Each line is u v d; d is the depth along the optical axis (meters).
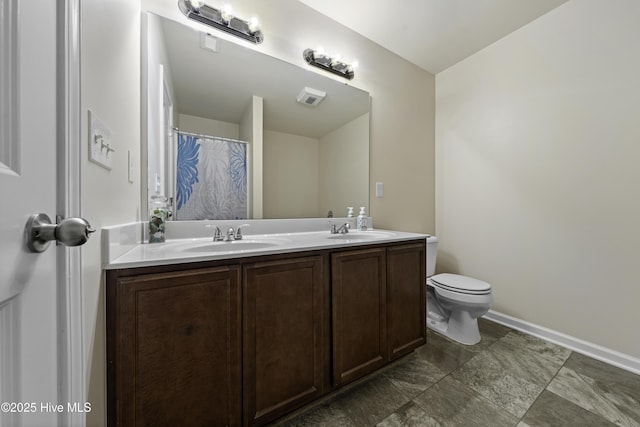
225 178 1.48
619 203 1.51
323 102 1.82
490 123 2.14
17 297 0.36
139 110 1.17
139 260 0.78
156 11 1.26
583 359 1.56
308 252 1.12
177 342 0.83
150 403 0.78
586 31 1.62
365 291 1.31
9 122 0.35
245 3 1.49
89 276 0.62
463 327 1.79
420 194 2.44
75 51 0.52
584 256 1.64
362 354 1.29
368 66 2.04
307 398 1.10
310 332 1.12
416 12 1.78
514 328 1.96
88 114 0.62
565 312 1.72
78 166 0.54
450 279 1.91
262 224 1.58
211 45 1.41
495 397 1.24
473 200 2.26
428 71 2.51
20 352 0.37
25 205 0.38
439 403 1.20
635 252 1.46
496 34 2.01
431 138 2.53
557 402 1.21
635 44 1.45
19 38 0.37
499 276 2.08
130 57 1.03
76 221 0.41
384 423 1.09
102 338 0.72
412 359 1.56
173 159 1.33
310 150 1.77
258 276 0.99
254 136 1.56
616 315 1.52
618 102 1.50
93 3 0.66
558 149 1.75
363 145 2.03
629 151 1.47
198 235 1.38
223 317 0.91
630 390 1.28
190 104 1.38
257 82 1.56
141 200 1.19
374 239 1.42
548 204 1.80
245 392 0.95
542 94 1.83
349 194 1.96
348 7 1.73
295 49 1.68
